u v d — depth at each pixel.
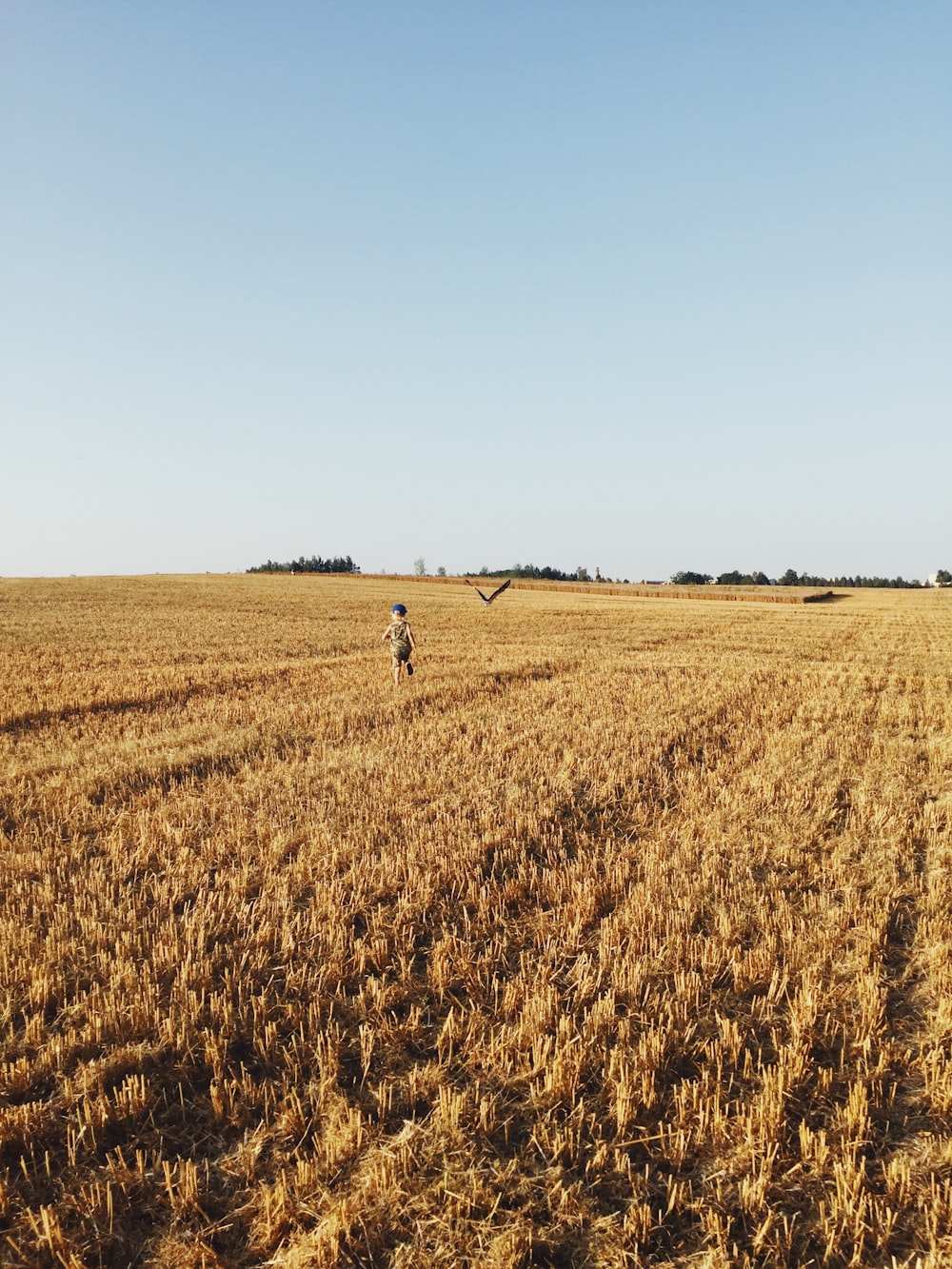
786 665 22.75
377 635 30.44
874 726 14.34
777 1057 4.66
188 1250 3.37
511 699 16.56
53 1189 3.70
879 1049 4.70
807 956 5.72
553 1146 3.91
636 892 6.70
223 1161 3.85
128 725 13.80
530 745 11.99
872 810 9.05
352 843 7.85
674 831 8.35
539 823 8.52
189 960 5.45
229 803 9.02
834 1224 3.48
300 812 8.78
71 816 8.62
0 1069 4.37
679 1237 3.51
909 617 44.59
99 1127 4.05
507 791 9.50
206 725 13.41
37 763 10.77
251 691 17.41
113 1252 3.41
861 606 55.69
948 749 12.14
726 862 7.60
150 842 7.81
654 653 25.78
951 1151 3.85
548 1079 4.31
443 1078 4.41
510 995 5.09
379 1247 3.41
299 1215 3.53
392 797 9.38
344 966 5.58
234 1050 4.73
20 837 8.04
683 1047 4.67
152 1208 3.63
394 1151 3.86
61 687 17.27
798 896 6.90
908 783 10.39
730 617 42.59
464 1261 3.33
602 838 8.33
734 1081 4.45
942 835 8.20
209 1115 4.19
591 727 13.41
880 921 6.21
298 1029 4.86
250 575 83.88
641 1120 4.15
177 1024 4.79
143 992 5.08
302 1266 3.27
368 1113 4.19
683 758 11.45
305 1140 4.00
